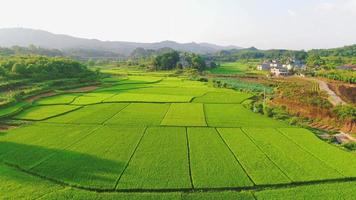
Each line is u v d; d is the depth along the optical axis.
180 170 32.12
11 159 34.62
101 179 29.72
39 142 40.97
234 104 73.44
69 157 35.41
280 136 45.28
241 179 30.17
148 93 89.19
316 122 55.06
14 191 26.98
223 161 34.88
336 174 31.50
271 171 32.19
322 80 120.31
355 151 39.47
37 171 31.41
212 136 45.00
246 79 138.12
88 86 103.44
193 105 71.38
